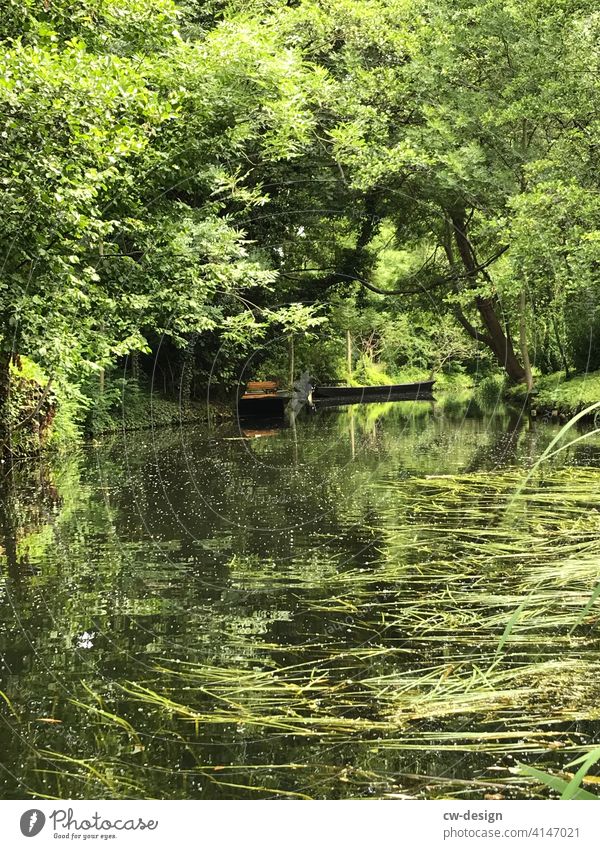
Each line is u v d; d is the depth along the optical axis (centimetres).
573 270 1198
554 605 366
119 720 256
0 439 986
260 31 1213
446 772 225
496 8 1427
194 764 229
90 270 771
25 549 505
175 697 274
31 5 773
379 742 241
